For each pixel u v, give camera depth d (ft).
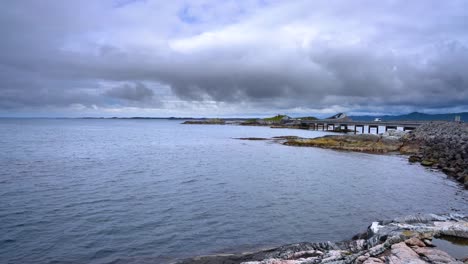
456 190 90.12
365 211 69.51
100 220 61.93
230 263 43.50
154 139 294.25
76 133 370.32
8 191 83.71
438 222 47.73
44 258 45.98
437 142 178.81
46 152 176.96
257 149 208.44
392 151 191.52
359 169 128.16
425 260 30.91
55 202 73.82
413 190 90.02
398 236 37.55
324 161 152.25
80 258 46.24
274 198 80.38
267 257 44.39
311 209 71.05
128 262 45.24
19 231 55.57
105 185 93.09
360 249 41.22
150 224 60.34
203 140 284.41
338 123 435.12
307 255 42.19
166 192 85.51
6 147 200.03
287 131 461.37
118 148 209.26
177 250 49.39
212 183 98.27
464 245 36.76
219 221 62.69
